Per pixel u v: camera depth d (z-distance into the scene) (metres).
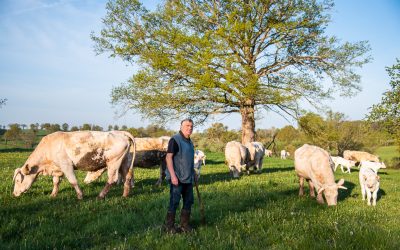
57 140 9.38
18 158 23.00
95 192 10.09
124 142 9.82
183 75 24.27
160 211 7.47
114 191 10.32
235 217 6.75
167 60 22.95
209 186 11.57
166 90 24.38
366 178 10.27
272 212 7.29
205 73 22.25
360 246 5.20
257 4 24.09
